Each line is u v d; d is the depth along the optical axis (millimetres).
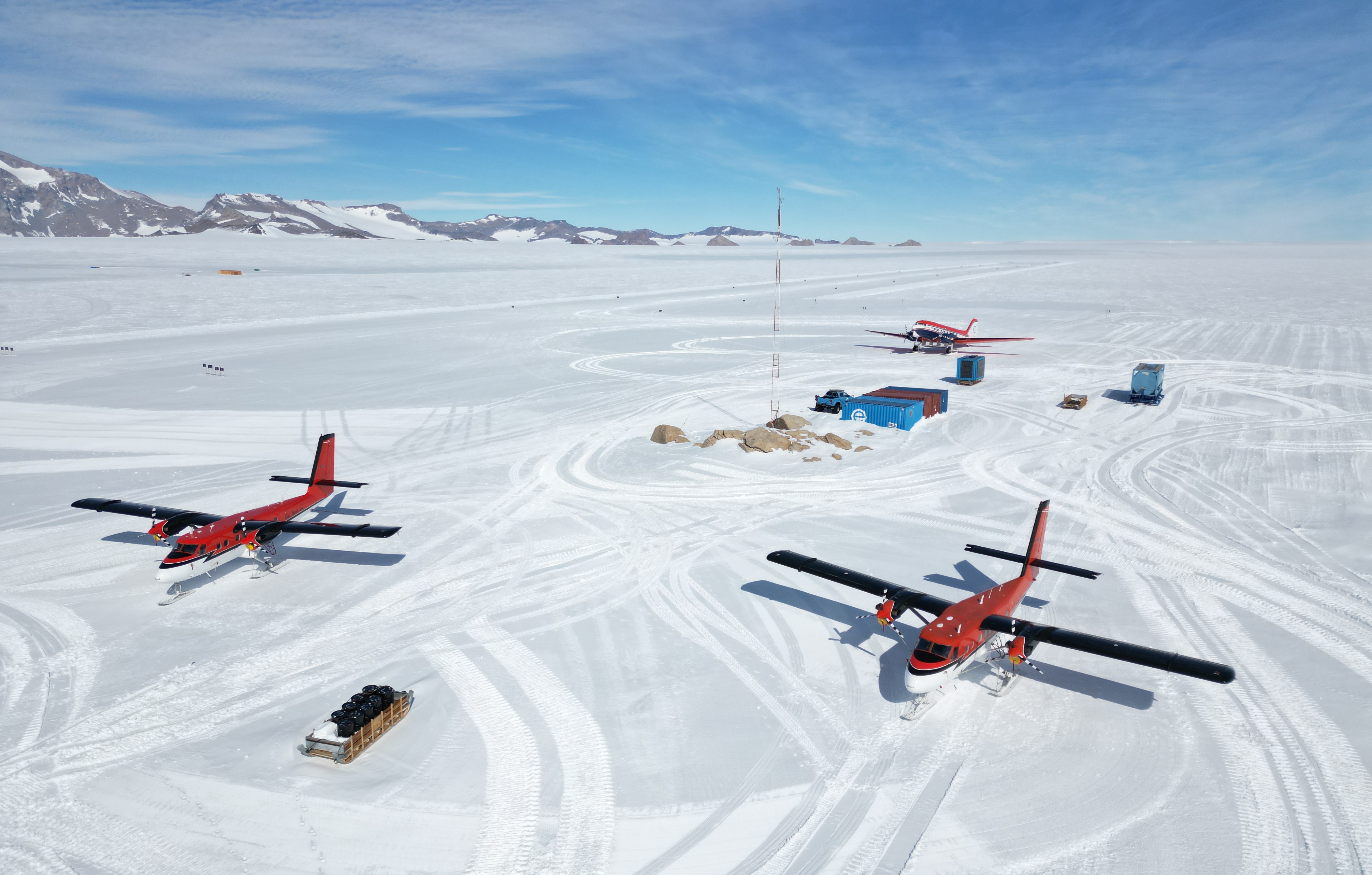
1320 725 20500
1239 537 33531
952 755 19641
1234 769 18875
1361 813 17297
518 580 30531
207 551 28469
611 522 36906
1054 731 20594
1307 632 25438
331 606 28297
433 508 38875
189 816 17688
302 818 17609
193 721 21281
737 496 40344
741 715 21453
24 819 17625
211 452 48219
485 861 16281
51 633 26203
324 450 36125
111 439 50812
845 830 17062
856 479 43000
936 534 34688
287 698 22375
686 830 17125
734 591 29312
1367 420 51438
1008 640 24047
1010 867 15883
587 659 24516
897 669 23906
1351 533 33500
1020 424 53656
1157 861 15977
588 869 16031
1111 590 28812
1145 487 40281
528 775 19047
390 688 21219
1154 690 22469
